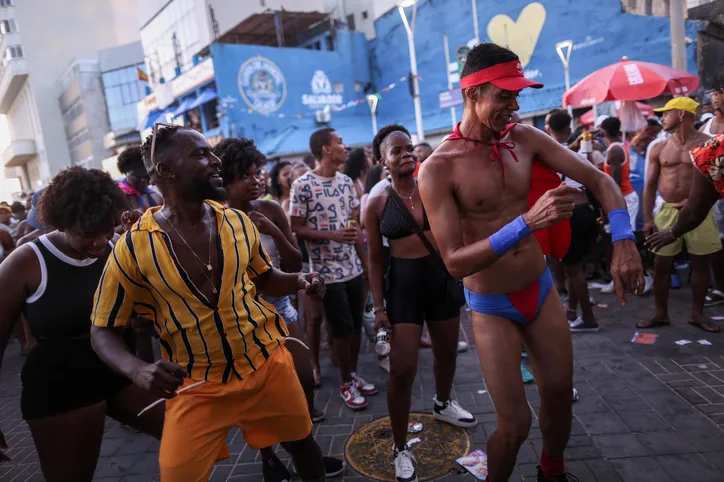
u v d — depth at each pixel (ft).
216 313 6.04
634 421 10.08
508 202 6.86
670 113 14.14
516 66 6.16
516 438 6.68
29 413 6.99
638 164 20.81
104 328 6.02
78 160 146.30
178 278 5.82
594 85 25.08
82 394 7.09
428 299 9.34
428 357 14.73
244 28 81.25
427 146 16.71
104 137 129.08
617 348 13.75
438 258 9.18
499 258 6.23
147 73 101.81
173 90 78.89
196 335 6.03
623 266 6.15
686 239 14.28
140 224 5.90
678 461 8.73
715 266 16.48
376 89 82.74
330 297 12.11
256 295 6.81
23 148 161.99
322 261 12.28
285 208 19.11
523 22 61.26
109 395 7.49
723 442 9.12
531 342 7.29
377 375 14.05
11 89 165.58
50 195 6.66
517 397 6.79
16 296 6.75
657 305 14.96
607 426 10.00
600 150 20.08
